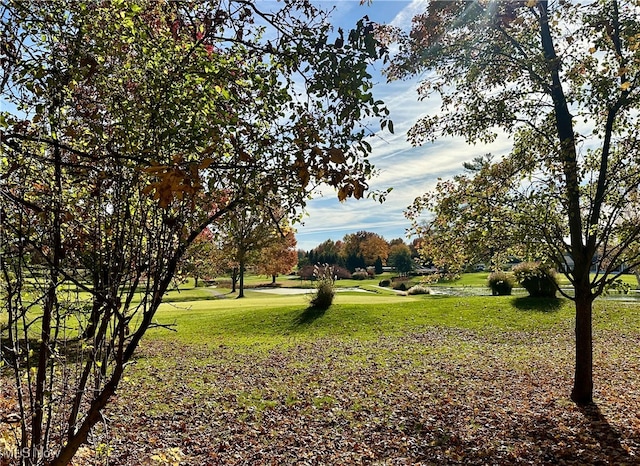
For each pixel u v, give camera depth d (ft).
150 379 36.32
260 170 9.21
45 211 9.00
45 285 9.13
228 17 9.44
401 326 58.13
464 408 28.09
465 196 27.61
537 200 26.00
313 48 8.20
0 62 8.58
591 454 20.27
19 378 9.55
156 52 9.96
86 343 9.91
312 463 21.81
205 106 9.99
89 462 15.43
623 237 25.31
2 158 9.05
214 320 65.57
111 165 9.52
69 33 9.09
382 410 28.58
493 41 27.22
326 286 68.64
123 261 9.80
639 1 19.49
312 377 36.73
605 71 22.47
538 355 42.24
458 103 30.09
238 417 27.96
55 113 9.36
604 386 31.07
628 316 56.29
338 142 8.39
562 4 24.12
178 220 9.87
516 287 97.66
